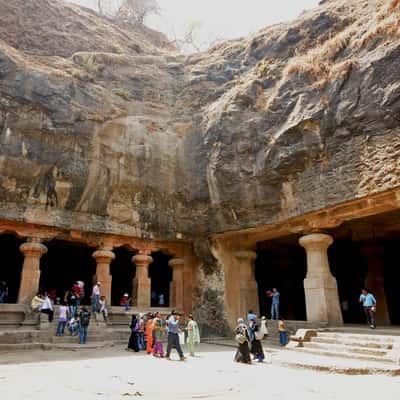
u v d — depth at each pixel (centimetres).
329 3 1702
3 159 1375
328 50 1404
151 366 875
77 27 2125
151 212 1712
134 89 1836
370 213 1303
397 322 1823
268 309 2256
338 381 695
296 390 618
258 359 972
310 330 1187
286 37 1670
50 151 1466
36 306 1388
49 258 2250
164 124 1789
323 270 1414
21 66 1465
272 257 2203
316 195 1339
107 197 1614
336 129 1281
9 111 1392
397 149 1132
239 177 1550
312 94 1377
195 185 1692
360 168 1217
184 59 2147
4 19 1881
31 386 628
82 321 1278
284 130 1414
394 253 1902
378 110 1172
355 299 2091
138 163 1664
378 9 1348
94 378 707
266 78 1631
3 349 1127
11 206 1429
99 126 1588
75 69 1702
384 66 1178
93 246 1670
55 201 1517
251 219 1564
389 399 555
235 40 2130
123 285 2427
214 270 1755
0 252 2091
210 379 709
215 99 1828
